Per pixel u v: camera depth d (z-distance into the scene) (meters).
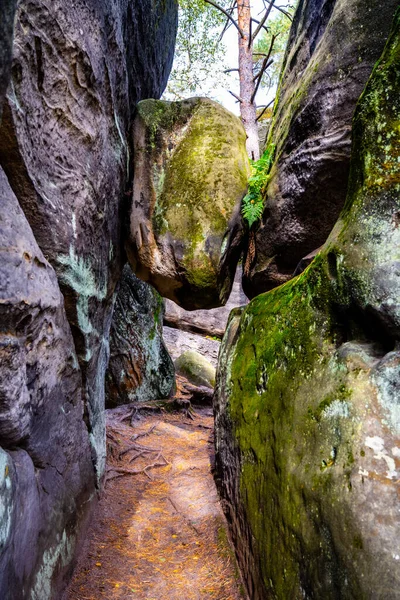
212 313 16.91
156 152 5.98
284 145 5.05
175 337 15.71
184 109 6.20
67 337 3.67
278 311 3.49
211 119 6.05
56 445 3.39
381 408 2.06
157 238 5.67
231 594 3.45
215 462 5.43
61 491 3.49
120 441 6.95
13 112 2.71
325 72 4.22
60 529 3.37
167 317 16.41
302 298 3.08
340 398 2.27
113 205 5.32
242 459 3.68
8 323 2.40
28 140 3.01
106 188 4.91
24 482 2.53
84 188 4.12
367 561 1.78
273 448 2.92
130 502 5.17
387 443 1.97
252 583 3.15
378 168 2.54
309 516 2.24
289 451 2.63
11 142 2.80
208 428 8.62
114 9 4.82
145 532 4.50
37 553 2.82
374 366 2.20
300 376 2.78
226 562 3.84
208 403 11.02
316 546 2.14
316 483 2.22
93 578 3.63
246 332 4.32
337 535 1.97
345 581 1.87
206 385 12.91
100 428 5.24
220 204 5.62
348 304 2.51
